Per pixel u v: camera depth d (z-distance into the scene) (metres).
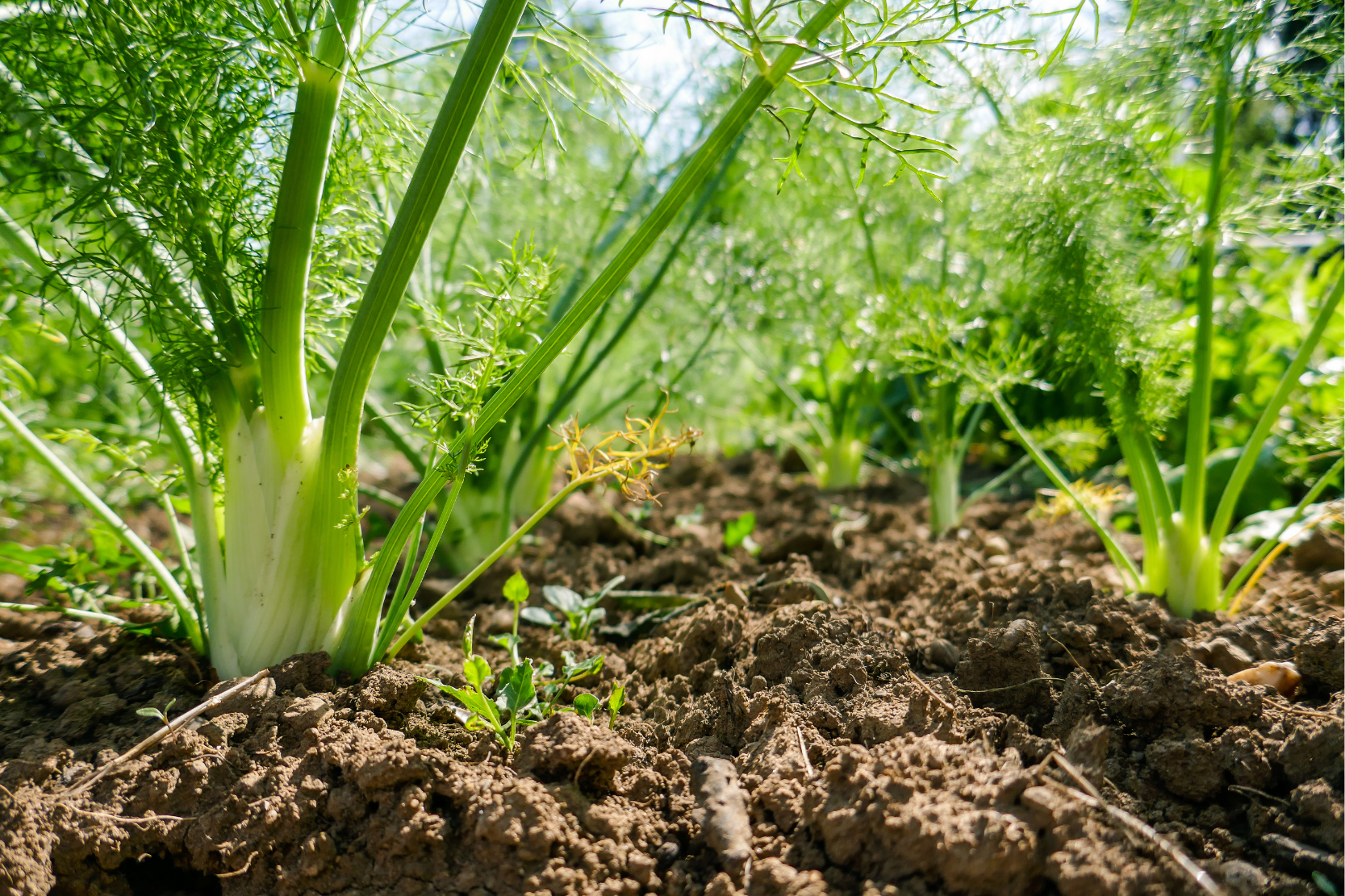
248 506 0.59
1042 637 0.64
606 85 0.65
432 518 1.00
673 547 0.99
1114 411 0.73
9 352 0.84
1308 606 0.71
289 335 0.56
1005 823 0.45
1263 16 0.66
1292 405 1.01
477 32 0.50
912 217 0.99
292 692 0.57
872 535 1.02
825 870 0.47
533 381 0.54
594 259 0.92
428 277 0.84
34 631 0.70
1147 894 0.43
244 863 0.49
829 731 0.57
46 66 0.54
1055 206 0.71
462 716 0.58
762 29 0.50
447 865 0.49
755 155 0.95
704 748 0.57
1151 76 0.70
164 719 0.54
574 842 0.48
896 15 0.51
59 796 0.51
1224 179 0.71
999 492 1.23
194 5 0.54
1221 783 0.51
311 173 0.54
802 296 1.04
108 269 0.56
